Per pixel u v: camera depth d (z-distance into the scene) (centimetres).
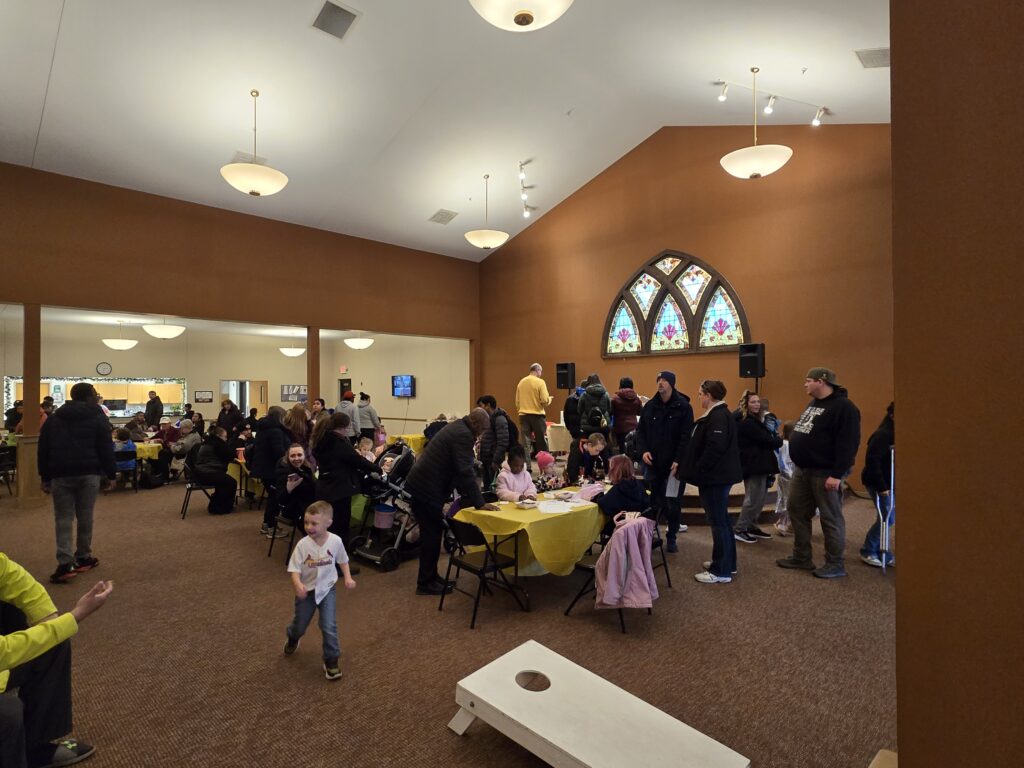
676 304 835
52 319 1076
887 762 169
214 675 267
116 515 622
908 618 107
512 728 195
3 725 152
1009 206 88
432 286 1088
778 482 532
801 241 712
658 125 823
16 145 627
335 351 1628
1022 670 87
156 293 763
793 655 284
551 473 529
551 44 596
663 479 461
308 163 744
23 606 182
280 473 459
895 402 109
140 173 712
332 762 204
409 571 428
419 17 533
